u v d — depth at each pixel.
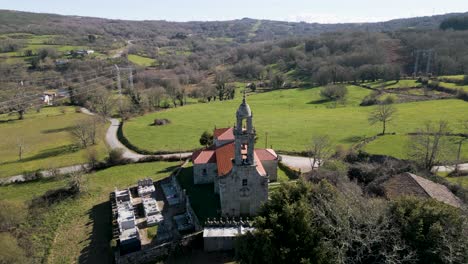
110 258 46.38
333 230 34.88
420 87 160.38
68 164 88.44
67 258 46.91
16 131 124.88
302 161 81.00
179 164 83.81
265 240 33.16
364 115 125.88
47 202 63.22
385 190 53.09
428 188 50.97
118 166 84.62
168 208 58.19
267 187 51.09
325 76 189.12
